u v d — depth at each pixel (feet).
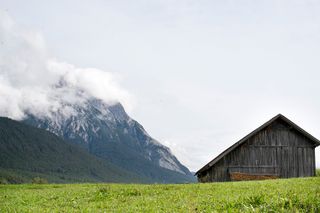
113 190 79.00
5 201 80.59
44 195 86.07
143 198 65.41
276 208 37.86
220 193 62.08
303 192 48.83
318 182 69.56
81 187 110.11
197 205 48.29
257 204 42.37
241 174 158.40
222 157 158.51
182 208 47.16
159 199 61.46
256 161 159.94
